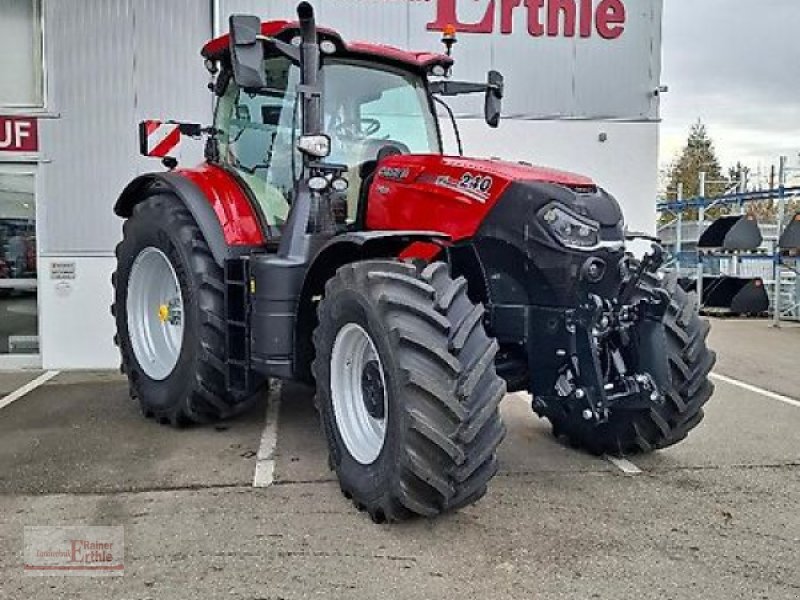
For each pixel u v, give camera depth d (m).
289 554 3.08
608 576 2.91
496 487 3.90
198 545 3.16
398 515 3.29
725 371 7.63
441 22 8.06
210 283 4.66
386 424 3.27
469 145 8.20
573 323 3.58
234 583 2.83
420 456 3.10
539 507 3.62
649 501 3.72
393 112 4.54
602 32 8.38
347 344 3.64
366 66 4.46
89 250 7.40
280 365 4.05
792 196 12.34
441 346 3.14
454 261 3.87
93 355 7.46
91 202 7.37
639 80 8.47
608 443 4.37
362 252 3.80
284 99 4.44
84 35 7.26
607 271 3.55
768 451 4.62
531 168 3.95
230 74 4.89
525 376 3.87
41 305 7.40
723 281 13.88
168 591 2.77
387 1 7.97
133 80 7.35
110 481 3.95
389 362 3.20
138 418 5.32
